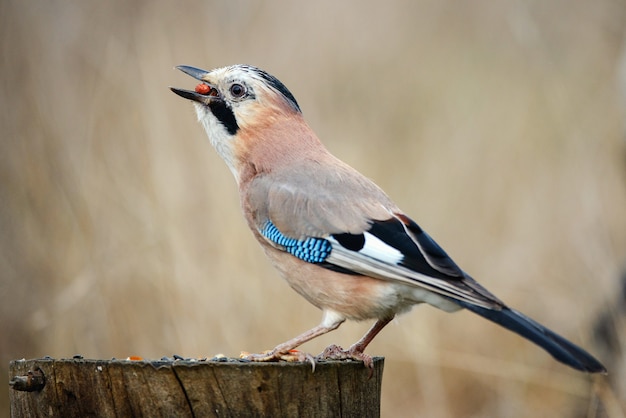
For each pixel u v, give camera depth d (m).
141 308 10.67
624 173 14.10
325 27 15.95
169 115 11.72
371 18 18.52
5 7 11.98
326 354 7.12
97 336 10.62
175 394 5.52
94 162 11.34
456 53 18.25
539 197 13.88
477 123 15.65
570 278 12.76
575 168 14.05
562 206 13.77
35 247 11.11
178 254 10.69
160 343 10.45
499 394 11.55
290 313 10.84
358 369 6.06
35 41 12.09
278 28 15.38
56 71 12.16
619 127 14.21
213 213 11.09
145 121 11.40
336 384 5.85
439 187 13.70
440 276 6.75
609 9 17.59
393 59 17.81
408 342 11.22
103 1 12.83
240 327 10.54
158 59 11.88
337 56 15.85
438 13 19.27
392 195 13.33
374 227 7.13
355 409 6.04
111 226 11.05
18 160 11.34
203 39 12.56
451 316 12.27
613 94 15.59
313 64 15.47
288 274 7.52
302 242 7.33
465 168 14.27
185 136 11.57
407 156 14.59
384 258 6.94
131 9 12.84
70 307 10.70
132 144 11.38
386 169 13.77
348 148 13.50
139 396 5.52
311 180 7.58
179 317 10.48
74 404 5.60
